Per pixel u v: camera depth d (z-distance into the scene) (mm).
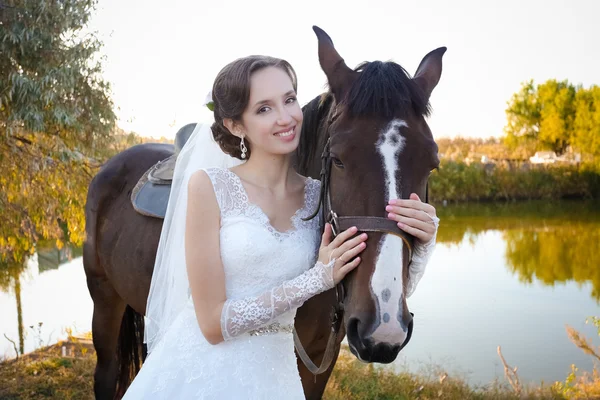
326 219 1573
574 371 4863
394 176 1432
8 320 6266
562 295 7789
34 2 4883
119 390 3055
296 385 1550
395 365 4953
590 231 13148
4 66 4914
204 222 1434
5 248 5930
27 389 3896
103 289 2955
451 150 27391
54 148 5168
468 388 4270
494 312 6891
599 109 23531
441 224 14828
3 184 5293
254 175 1544
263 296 1386
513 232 13328
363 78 1567
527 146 27406
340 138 1518
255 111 1469
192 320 1530
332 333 1682
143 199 2500
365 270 1383
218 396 1424
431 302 7426
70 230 5691
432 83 1767
